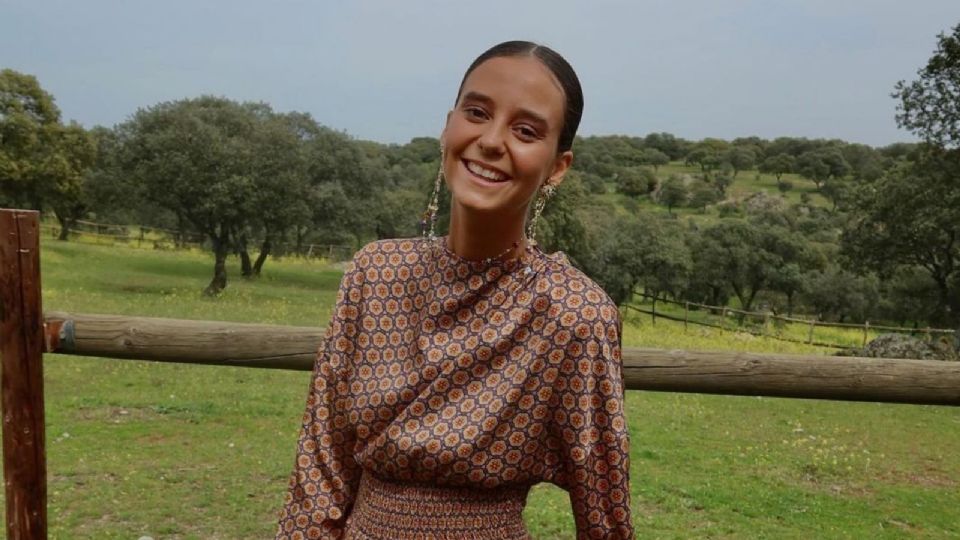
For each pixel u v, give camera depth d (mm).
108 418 7328
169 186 21047
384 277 1522
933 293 28500
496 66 1380
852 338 23922
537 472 1462
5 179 32375
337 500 1543
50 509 4887
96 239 37000
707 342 20141
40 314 2561
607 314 1442
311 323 16828
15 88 32625
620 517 1470
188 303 18422
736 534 5215
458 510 1442
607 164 93188
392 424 1427
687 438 8188
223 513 5000
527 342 1423
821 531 5406
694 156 103500
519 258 1444
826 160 90000
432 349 1424
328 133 29688
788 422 9453
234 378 9555
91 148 35625
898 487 6816
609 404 1442
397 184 50688
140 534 4590
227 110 22812
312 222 26594
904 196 23266
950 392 2918
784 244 32469
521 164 1356
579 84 1448
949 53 19562
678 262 26141
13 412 2553
